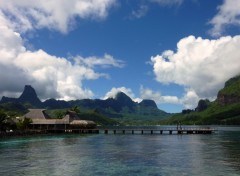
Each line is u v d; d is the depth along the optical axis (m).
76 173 40.81
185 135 135.12
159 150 68.12
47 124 152.25
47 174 40.16
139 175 39.59
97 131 157.38
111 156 57.47
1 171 41.97
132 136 127.31
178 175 39.53
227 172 41.22
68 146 77.88
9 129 124.06
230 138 111.88
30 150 67.44
